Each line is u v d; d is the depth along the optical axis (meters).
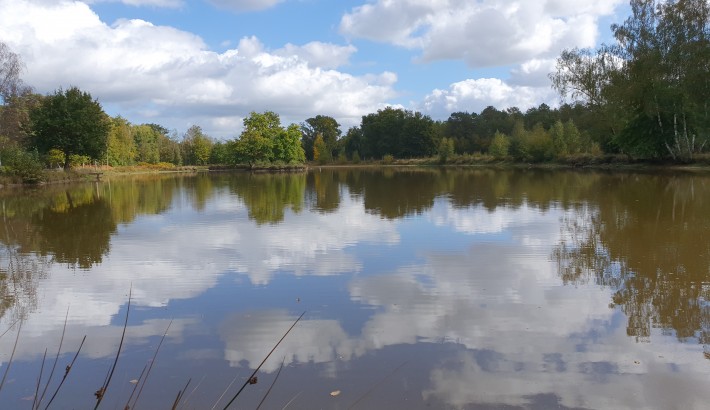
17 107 40.16
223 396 4.17
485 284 7.36
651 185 23.73
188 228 13.39
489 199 19.56
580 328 5.54
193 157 92.88
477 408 3.91
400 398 4.09
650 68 36.94
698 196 18.19
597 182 27.39
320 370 4.62
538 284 7.30
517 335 5.37
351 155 109.25
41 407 4.04
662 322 5.67
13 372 4.70
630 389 4.17
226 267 8.73
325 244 10.68
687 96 35.25
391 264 8.72
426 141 96.50
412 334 5.46
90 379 4.55
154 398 4.18
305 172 62.38
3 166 34.78
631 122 41.09
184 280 7.93
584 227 12.14
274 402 4.06
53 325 5.98
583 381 4.32
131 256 9.80
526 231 11.79
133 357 5.02
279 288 7.38
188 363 4.85
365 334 5.50
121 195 25.66
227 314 6.27
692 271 7.77
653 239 10.36
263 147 71.62
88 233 12.80
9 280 8.02
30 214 17.28
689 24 35.56
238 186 32.28
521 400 4.02
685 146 39.69
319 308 6.43
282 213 16.44
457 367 4.63
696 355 4.80
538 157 59.50
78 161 51.03
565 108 57.09
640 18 38.69
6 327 5.93
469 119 103.81
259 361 4.86
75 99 45.88
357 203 19.30
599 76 43.62
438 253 9.56
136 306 6.66
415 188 26.97
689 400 3.99
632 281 7.32
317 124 116.38
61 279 8.08
